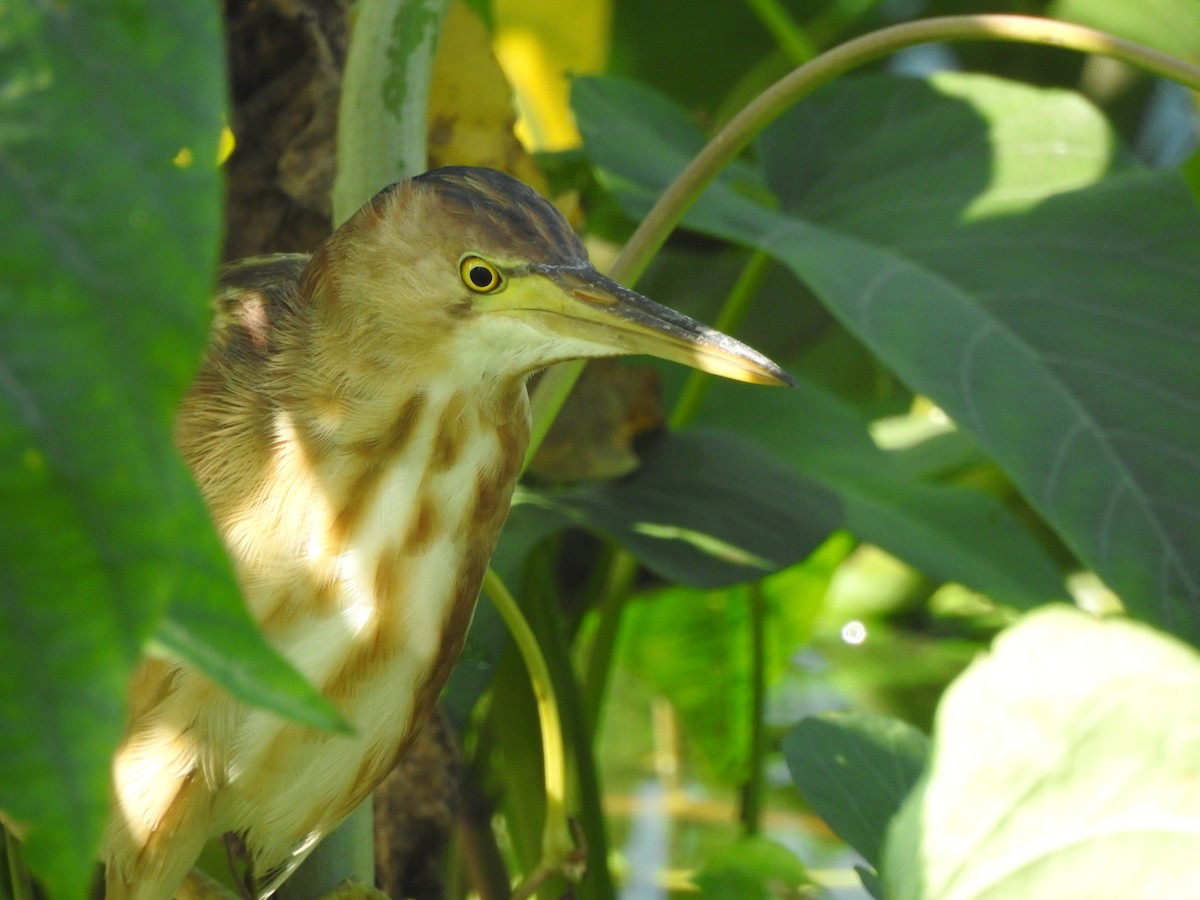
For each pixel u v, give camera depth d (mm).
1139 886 3697
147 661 3775
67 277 2879
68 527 2859
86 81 2951
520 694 3969
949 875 3709
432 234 3801
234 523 3793
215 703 3783
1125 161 4000
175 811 3791
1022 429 3887
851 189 4012
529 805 3971
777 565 3949
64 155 2920
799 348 4941
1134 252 3953
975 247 3961
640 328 3799
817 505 3986
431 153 3990
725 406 4160
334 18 3951
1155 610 3842
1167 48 4199
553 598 3982
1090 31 3854
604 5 5145
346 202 3852
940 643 4684
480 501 3826
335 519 3801
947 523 4090
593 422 4004
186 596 2986
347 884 3840
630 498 3982
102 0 2980
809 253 3951
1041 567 4070
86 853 2865
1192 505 3869
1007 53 5266
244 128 3953
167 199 2924
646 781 4266
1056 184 3994
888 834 3730
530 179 3998
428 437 3812
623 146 4020
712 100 5363
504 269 3799
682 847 4145
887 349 3910
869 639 4688
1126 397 3900
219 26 3021
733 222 3975
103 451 2865
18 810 2859
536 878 3869
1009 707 3717
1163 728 3707
